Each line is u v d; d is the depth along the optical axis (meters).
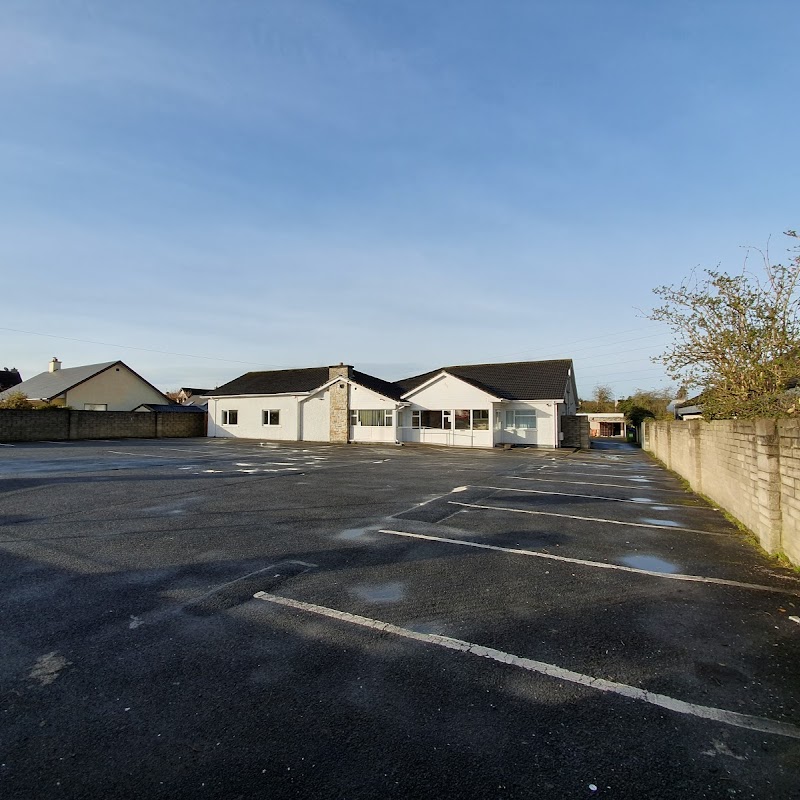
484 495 9.82
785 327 10.23
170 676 3.02
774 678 3.09
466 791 2.13
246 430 32.88
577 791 2.14
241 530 6.65
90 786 2.13
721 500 8.88
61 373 37.84
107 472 12.52
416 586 4.64
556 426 27.38
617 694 2.89
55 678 2.98
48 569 4.98
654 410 45.38
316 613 4.01
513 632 3.69
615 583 4.79
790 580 4.93
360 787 2.15
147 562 5.24
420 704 2.76
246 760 2.30
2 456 16.81
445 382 27.86
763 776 2.25
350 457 18.95
